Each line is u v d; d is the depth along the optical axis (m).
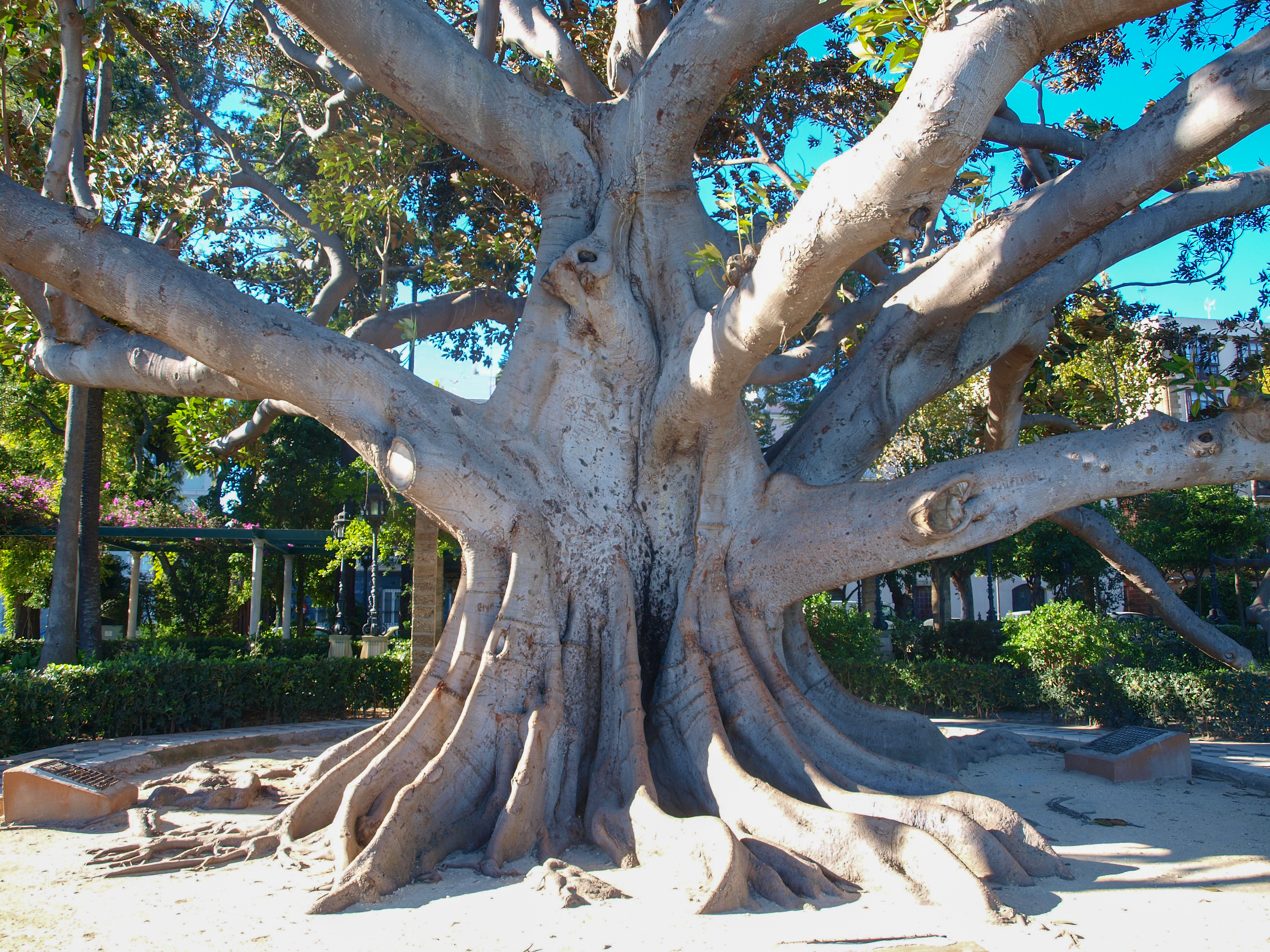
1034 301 8.52
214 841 5.59
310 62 10.91
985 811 5.30
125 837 5.94
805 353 8.69
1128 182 5.67
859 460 8.21
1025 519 6.50
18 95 11.77
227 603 27.39
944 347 8.16
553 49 8.72
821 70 12.99
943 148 4.03
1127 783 8.13
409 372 7.02
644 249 7.69
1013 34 3.90
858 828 4.91
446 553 21.00
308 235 12.22
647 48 8.45
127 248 6.15
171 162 11.17
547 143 7.68
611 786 5.98
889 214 4.38
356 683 12.59
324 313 9.74
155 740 9.80
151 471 28.20
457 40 7.32
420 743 6.11
